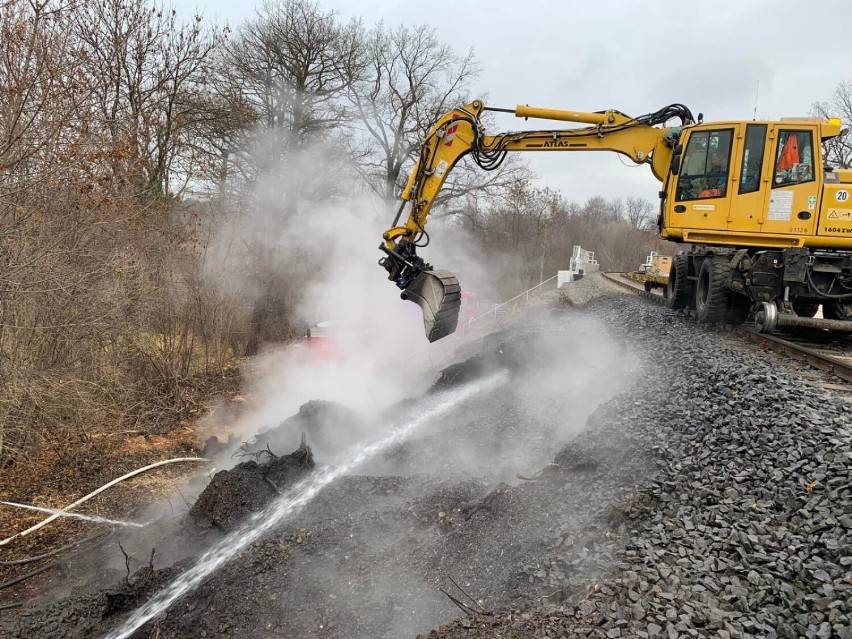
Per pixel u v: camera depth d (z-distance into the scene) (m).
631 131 9.48
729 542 3.71
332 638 3.84
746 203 9.02
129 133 10.37
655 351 8.54
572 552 3.91
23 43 7.28
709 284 9.65
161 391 11.34
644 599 3.24
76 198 8.34
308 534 4.89
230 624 4.08
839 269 8.59
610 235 50.56
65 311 8.42
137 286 10.16
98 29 10.62
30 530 6.44
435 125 8.41
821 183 8.80
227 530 5.65
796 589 3.25
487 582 4.02
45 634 4.29
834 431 4.81
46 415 7.96
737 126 8.96
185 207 13.50
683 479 4.63
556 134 9.20
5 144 6.96
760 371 6.50
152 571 4.75
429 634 3.39
